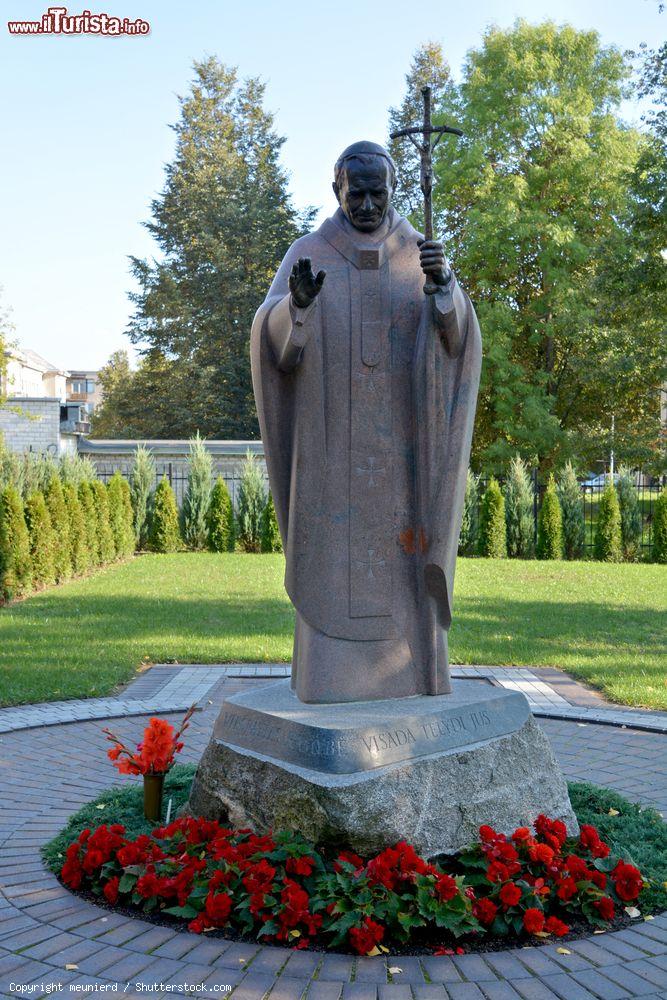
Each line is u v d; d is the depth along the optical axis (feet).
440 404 15.05
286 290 15.26
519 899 12.73
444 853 13.83
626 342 85.71
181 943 12.35
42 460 64.08
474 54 96.94
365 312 15.21
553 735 23.86
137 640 36.29
